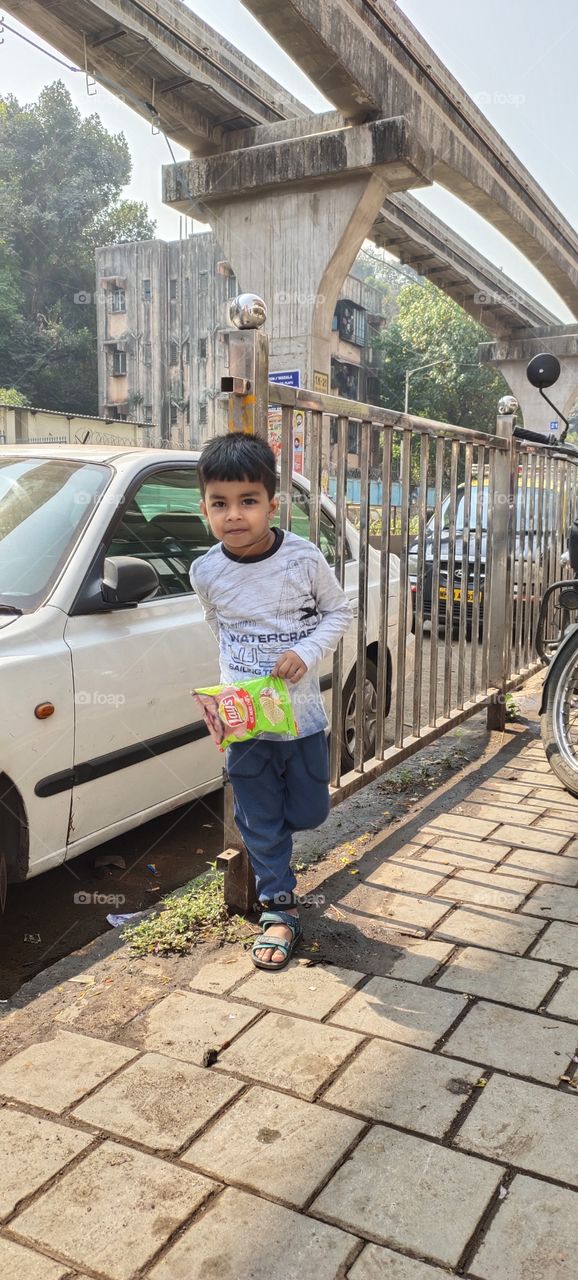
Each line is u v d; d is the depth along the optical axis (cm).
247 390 247
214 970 248
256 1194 165
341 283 1104
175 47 925
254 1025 220
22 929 296
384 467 334
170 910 283
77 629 290
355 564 439
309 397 278
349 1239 155
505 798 385
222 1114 188
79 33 865
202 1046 212
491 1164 172
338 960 251
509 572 467
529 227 1498
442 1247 153
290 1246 154
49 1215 161
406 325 4222
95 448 367
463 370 4031
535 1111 187
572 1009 225
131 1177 170
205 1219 160
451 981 239
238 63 1033
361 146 977
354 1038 214
